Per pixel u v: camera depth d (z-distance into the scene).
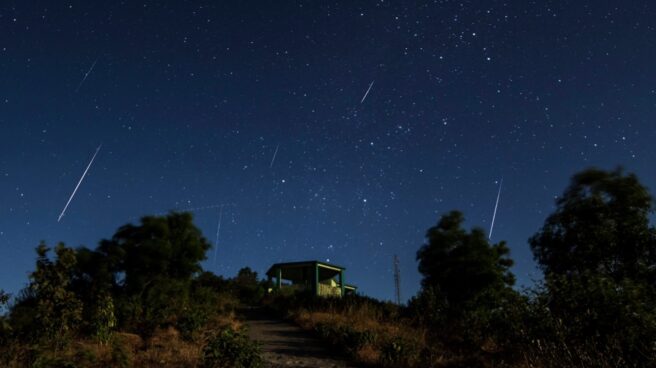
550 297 10.66
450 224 23.44
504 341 11.80
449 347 13.93
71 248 12.72
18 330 11.01
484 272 22.14
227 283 33.78
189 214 23.52
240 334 10.59
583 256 16.33
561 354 9.61
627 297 9.59
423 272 23.28
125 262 20.22
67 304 12.29
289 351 13.94
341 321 18.23
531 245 18.27
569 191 17.94
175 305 19.36
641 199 16.83
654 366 8.45
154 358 10.98
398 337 12.51
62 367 9.06
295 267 36.94
